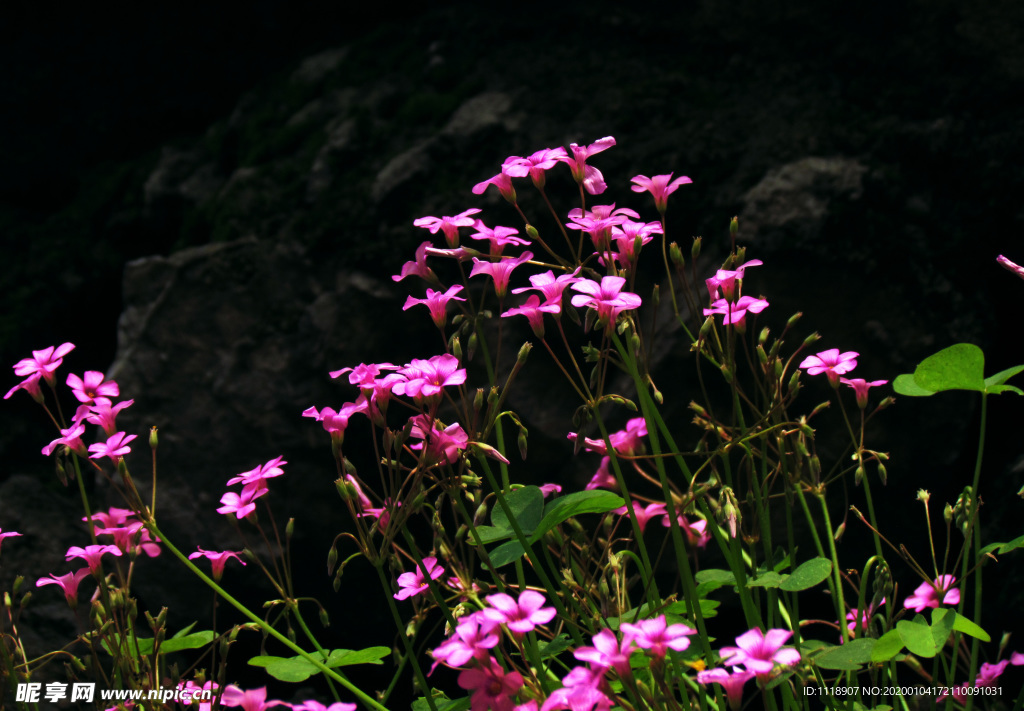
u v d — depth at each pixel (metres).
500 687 1.69
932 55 4.02
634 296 1.88
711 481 2.04
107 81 5.34
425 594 2.29
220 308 4.23
